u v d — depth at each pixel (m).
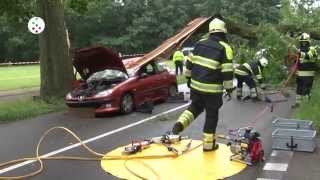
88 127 12.18
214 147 8.98
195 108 9.23
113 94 13.80
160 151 8.99
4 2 21.67
